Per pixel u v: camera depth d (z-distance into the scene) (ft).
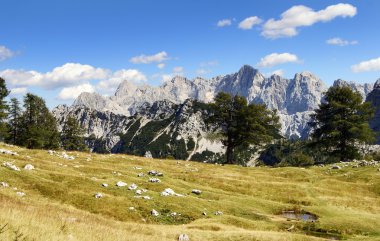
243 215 151.94
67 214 99.25
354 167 253.65
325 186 210.59
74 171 178.09
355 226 140.46
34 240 51.29
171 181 191.11
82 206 131.13
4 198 106.01
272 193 196.85
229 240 109.40
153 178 183.21
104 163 217.77
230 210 154.81
